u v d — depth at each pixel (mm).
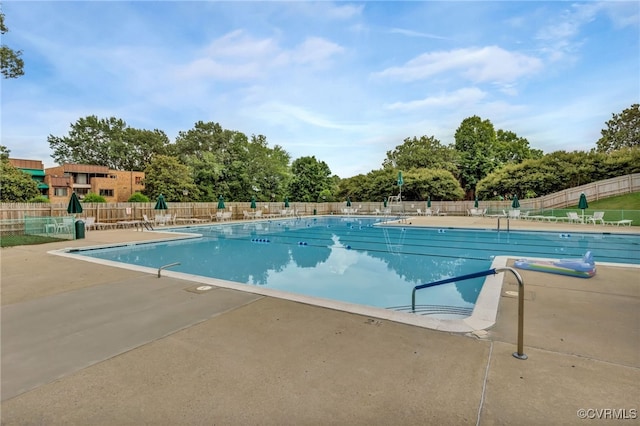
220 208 21125
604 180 22906
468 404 1889
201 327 3170
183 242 12148
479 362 2410
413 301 4262
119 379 2195
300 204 28656
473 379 2168
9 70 15148
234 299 4102
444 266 8195
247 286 4707
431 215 26688
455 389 2051
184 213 19547
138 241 10930
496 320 3326
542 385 2082
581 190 22922
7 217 12375
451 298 5418
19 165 33031
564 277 5289
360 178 37062
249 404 1905
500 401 1914
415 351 2611
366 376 2223
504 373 2242
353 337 2904
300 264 8508
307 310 3668
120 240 11133
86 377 2225
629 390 2021
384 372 2275
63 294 4352
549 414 1788
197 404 1907
